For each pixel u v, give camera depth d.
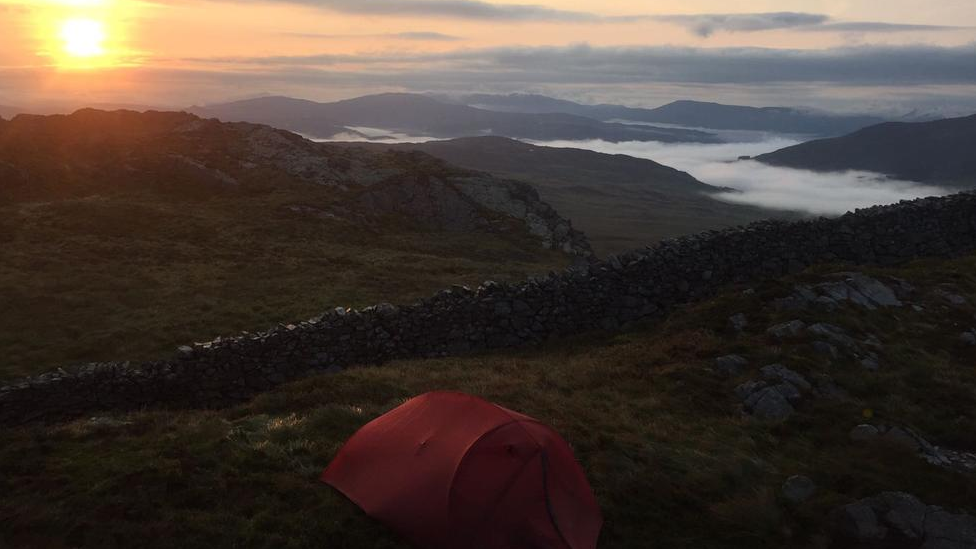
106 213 47.91
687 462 13.16
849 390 16.31
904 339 19.08
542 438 11.16
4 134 64.81
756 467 13.08
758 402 15.71
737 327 19.80
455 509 10.28
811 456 13.61
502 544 10.12
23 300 29.98
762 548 10.99
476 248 55.91
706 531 11.32
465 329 21.67
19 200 50.69
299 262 41.25
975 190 27.69
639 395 16.64
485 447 10.80
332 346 20.44
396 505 10.68
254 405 16.02
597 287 22.88
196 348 19.22
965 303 21.33
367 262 43.03
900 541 10.96
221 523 10.61
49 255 37.78
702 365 17.70
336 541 10.43
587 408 15.65
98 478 11.69
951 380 16.94
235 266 39.09
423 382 17.45
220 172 63.81
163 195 57.78
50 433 13.77
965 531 11.02
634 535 11.12
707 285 23.69
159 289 33.56
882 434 14.08
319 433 13.77
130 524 10.37
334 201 60.41
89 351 25.23
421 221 63.00
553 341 22.09
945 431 14.65
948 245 26.16
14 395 17.19
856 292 21.27
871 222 25.78
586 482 11.37
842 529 11.23
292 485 11.68
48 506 10.73
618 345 20.77
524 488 10.51
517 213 67.31
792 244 24.81
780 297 20.95
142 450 12.82
